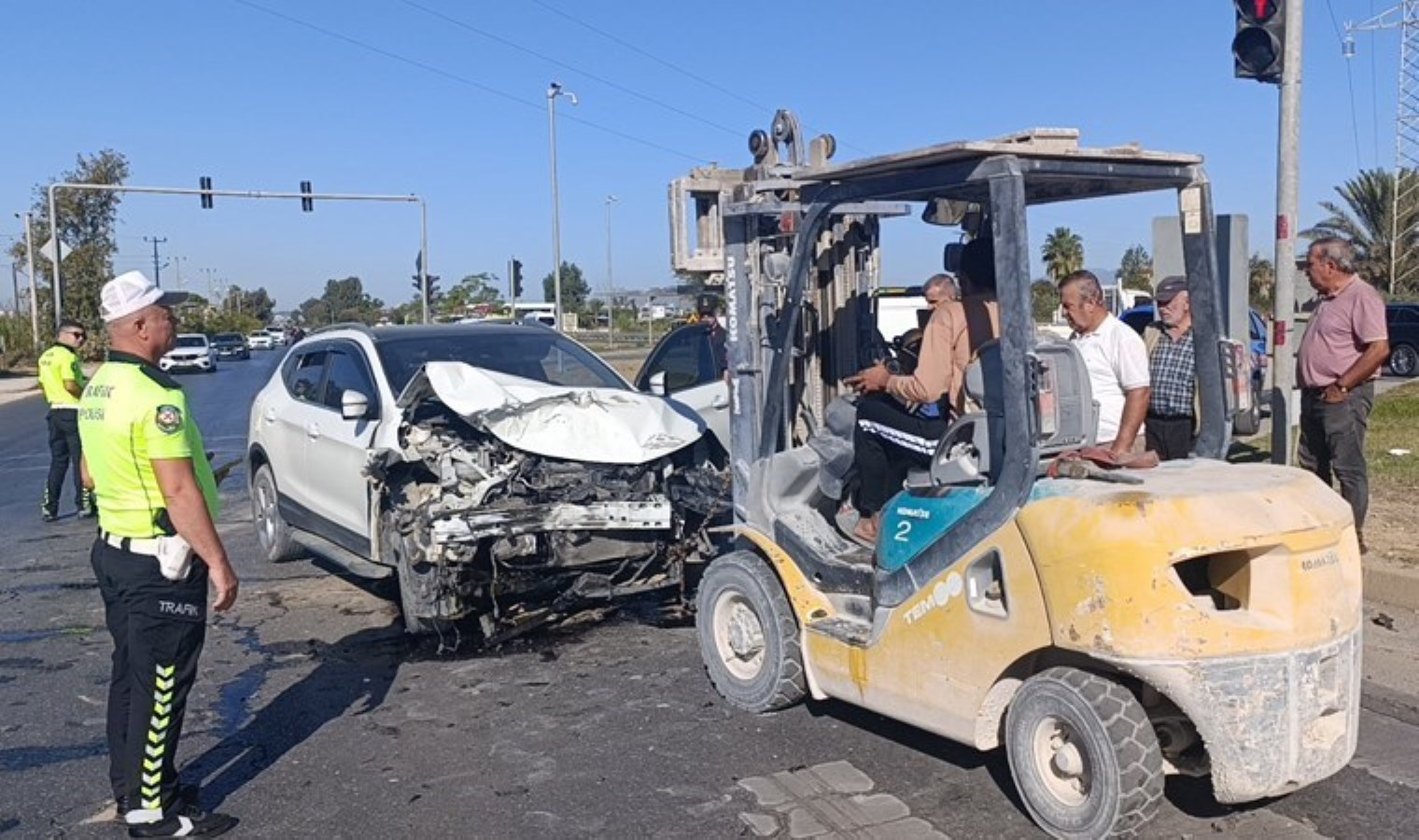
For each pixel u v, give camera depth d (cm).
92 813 504
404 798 511
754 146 650
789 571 568
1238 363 532
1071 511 427
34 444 2081
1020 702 452
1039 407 443
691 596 803
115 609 478
